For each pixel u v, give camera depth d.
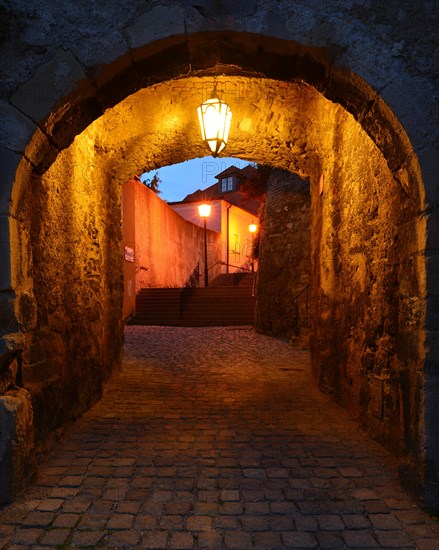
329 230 4.79
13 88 2.49
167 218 17.34
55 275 3.32
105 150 4.79
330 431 3.61
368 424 3.51
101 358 4.72
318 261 5.38
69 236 3.68
